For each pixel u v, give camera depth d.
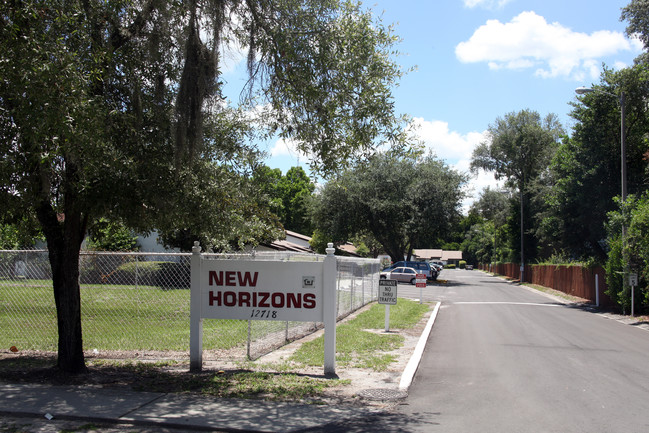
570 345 12.22
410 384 7.90
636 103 26.16
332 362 8.41
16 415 6.04
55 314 13.41
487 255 104.94
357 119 8.73
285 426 5.79
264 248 35.16
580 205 27.86
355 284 19.06
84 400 6.57
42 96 5.94
